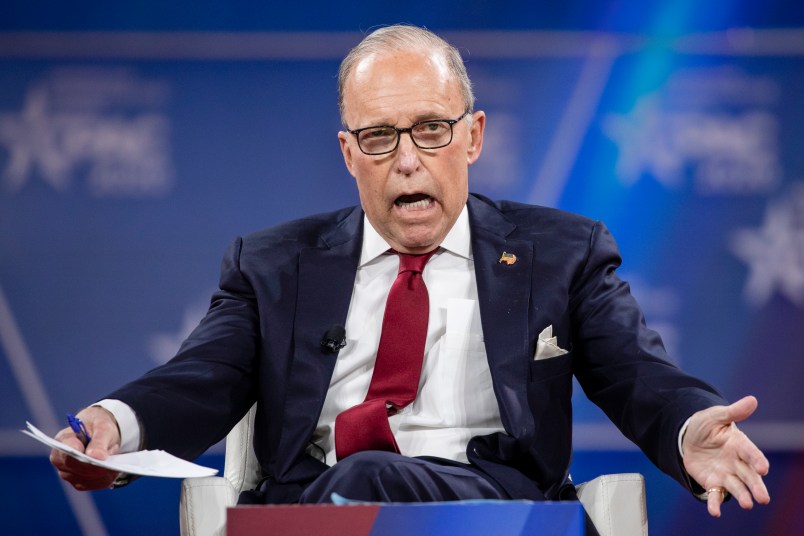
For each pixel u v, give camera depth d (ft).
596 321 30.01
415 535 19.21
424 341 29.60
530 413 28.50
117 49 52.60
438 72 29.27
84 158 52.29
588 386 30.45
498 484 27.37
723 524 50.90
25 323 51.62
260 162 52.47
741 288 51.83
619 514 28.22
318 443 29.76
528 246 30.81
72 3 52.54
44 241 51.93
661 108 52.44
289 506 19.33
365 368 29.99
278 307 30.45
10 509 50.83
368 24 52.90
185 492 28.14
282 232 32.35
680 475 25.32
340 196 52.60
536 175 52.44
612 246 31.32
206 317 31.22
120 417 26.04
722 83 52.39
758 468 23.26
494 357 29.04
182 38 52.65
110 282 51.93
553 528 19.34
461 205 30.01
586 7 52.75
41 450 51.19
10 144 52.19
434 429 29.09
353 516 19.30
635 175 52.29
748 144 52.19
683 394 26.89
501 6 52.75
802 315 51.57
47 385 51.47
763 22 52.39
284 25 52.75
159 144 52.44
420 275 30.42
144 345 51.78
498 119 52.54
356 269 30.96
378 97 28.96
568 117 52.47
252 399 30.73
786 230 51.88
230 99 52.65
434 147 29.04
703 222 52.08
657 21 52.65
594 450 51.11
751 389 51.47
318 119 52.65
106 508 50.96
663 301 51.93
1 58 52.34
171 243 52.13
